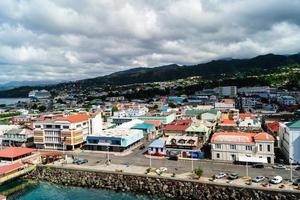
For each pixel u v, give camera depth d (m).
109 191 124.12
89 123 187.38
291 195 99.81
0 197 99.56
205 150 154.75
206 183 111.44
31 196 120.56
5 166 136.00
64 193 123.31
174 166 133.38
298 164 127.56
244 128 183.00
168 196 115.56
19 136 194.38
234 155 136.75
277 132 173.50
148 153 157.50
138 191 121.19
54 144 177.88
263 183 108.25
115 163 142.62
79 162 144.38
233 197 106.31
